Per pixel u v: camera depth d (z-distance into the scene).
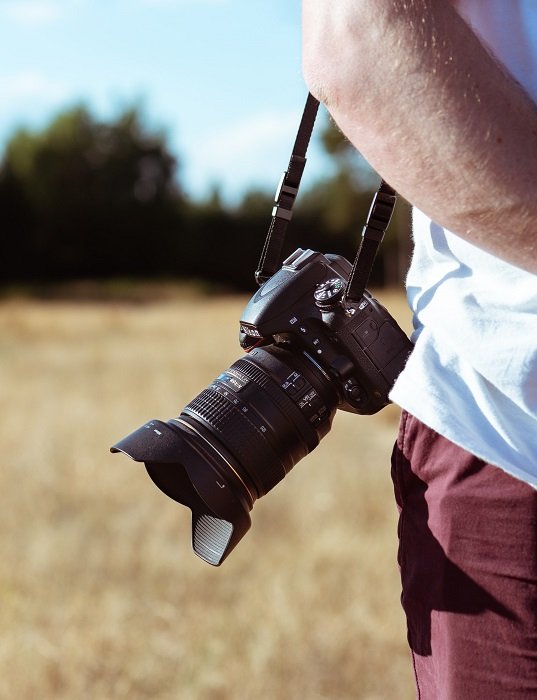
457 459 1.25
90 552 4.70
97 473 6.23
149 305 34.06
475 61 1.03
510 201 1.02
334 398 1.53
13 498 5.70
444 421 1.22
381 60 1.05
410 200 1.10
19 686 3.38
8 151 46.34
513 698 1.21
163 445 1.42
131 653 3.59
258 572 4.41
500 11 1.17
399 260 33.75
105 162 46.91
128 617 3.92
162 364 13.51
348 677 3.46
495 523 1.22
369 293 1.49
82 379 11.89
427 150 1.04
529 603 1.21
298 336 1.49
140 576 4.41
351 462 6.70
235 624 3.83
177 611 3.91
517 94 1.04
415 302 1.35
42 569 4.44
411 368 1.28
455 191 1.05
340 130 1.20
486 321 1.22
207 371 12.59
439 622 1.28
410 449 1.31
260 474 1.48
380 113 1.06
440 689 1.28
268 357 1.53
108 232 46.84
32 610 3.93
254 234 47.41
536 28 1.16
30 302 35.00
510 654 1.21
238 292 45.28
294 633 3.71
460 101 1.02
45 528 5.12
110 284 43.88
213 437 1.46
